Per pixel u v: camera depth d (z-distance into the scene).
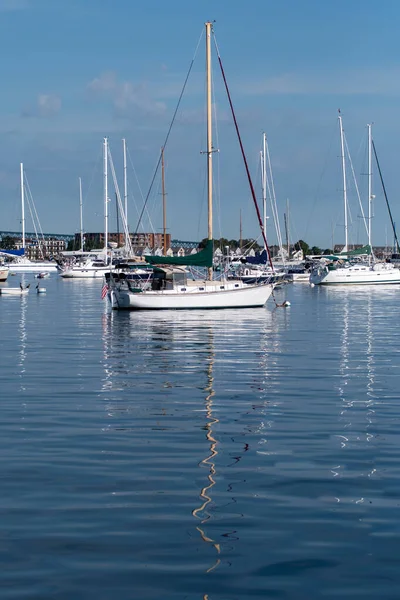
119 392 20.83
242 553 9.39
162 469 13.08
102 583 8.59
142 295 53.06
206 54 52.19
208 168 51.84
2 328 41.78
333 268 97.56
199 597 8.27
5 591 8.39
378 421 17.03
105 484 12.18
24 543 9.71
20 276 137.50
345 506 11.11
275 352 30.14
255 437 15.49
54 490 11.87
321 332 38.88
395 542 9.72
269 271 80.38
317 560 9.18
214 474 12.77
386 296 76.38
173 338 35.62
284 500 11.39
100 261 128.25
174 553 9.40
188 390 21.16
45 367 25.89
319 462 13.54
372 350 30.91
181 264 51.53
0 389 21.38
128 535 9.98
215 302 54.09
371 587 8.48
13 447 14.63
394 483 12.23
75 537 9.91
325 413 17.92
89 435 15.65
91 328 41.28
